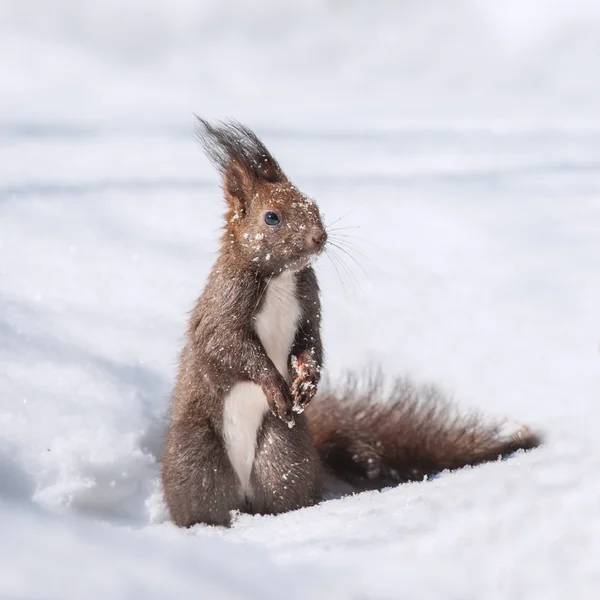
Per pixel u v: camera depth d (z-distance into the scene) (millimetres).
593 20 63844
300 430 8281
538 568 5086
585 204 21234
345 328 13016
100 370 9711
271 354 8328
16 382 9047
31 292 12578
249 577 4938
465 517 5859
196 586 4605
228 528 7664
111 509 8062
